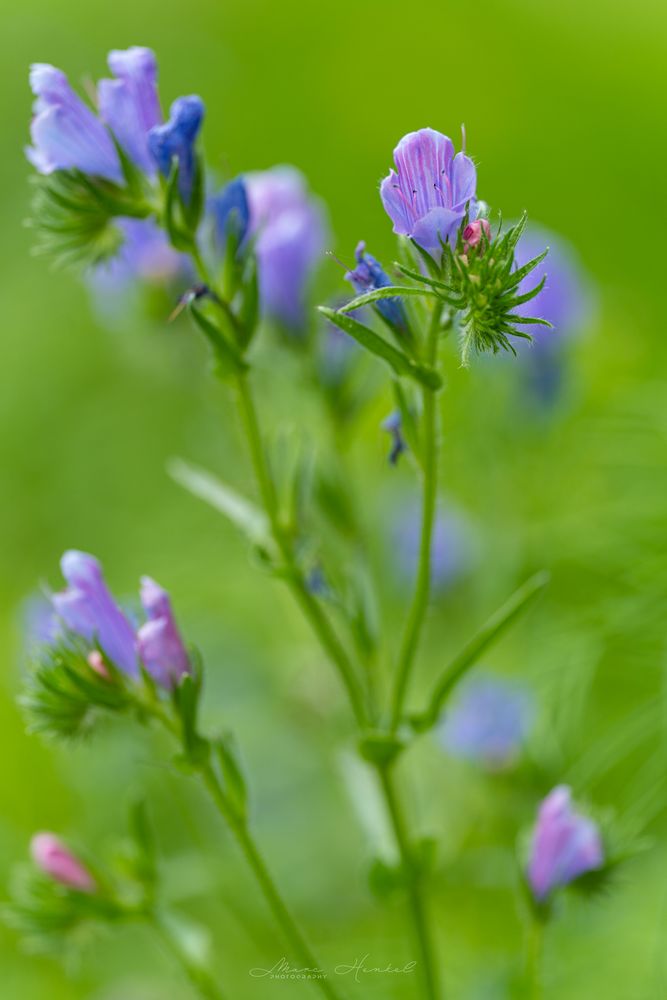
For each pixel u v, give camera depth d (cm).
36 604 77
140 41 136
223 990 72
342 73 140
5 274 108
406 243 57
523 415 76
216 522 82
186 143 59
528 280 74
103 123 60
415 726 60
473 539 75
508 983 63
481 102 136
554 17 144
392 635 76
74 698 60
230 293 60
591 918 68
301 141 133
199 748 59
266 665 79
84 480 95
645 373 79
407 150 55
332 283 69
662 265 110
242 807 59
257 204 66
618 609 68
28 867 64
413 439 58
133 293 74
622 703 71
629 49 139
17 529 96
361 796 63
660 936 65
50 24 129
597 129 129
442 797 72
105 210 60
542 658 69
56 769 79
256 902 75
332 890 76
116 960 75
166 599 59
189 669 59
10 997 75
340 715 71
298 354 66
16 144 118
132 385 95
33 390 100
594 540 71
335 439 66
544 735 68
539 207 122
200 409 90
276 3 144
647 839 62
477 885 72
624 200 119
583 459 76
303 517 62
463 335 55
